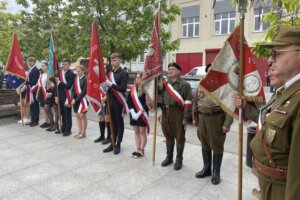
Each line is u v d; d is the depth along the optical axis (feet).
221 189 12.42
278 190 5.67
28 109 26.18
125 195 11.87
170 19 30.50
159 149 17.97
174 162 15.60
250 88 9.50
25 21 40.96
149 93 14.48
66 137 20.83
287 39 5.48
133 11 29.78
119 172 14.24
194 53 71.31
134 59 32.14
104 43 28.91
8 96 26.40
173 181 13.21
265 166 5.89
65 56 30.68
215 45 67.56
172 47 30.09
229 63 10.00
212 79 10.12
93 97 17.04
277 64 5.68
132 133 22.04
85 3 29.71
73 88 20.54
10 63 23.12
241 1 9.04
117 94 16.83
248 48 9.57
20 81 23.85
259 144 6.04
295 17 9.37
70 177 13.64
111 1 28.78
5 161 15.78
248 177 13.67
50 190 12.31
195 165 15.23
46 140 20.01
